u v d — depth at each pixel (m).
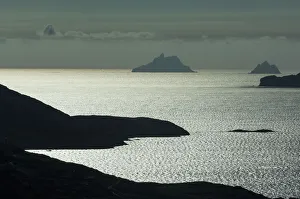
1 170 102.12
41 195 96.06
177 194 112.38
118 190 108.81
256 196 115.38
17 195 93.62
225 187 120.00
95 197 100.88
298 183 135.62
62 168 114.50
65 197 97.62
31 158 117.88
